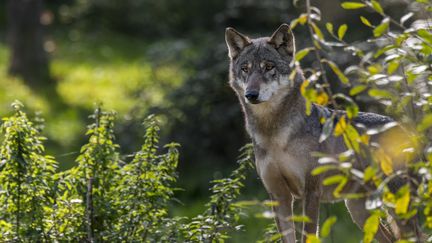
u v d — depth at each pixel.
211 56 24.41
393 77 7.71
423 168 7.48
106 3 44.59
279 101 11.08
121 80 35.84
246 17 25.41
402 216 7.50
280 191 11.44
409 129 8.41
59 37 44.12
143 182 10.45
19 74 34.84
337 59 18.84
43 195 10.13
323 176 11.06
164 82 25.94
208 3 32.56
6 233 9.87
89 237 10.03
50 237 10.06
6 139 10.03
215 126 23.59
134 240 10.13
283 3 24.69
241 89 11.79
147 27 43.88
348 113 7.57
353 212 11.61
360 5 7.86
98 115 10.73
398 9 18.92
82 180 10.43
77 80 35.81
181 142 23.61
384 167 7.71
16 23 34.97
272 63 11.39
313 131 11.02
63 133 27.98
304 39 21.25
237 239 15.45
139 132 22.94
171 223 10.45
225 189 10.50
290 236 11.22
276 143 11.07
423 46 8.09
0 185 10.00
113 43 43.47
